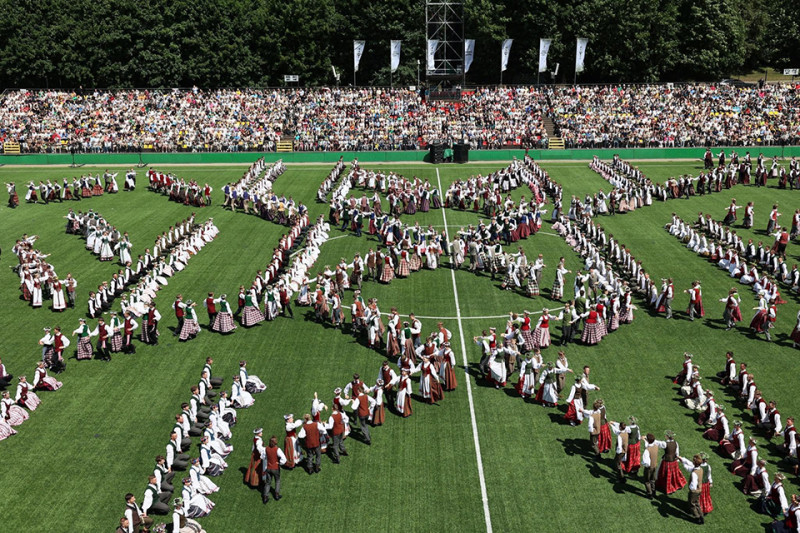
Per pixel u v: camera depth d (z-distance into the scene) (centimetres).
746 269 4662
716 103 9275
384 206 6612
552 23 10981
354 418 3131
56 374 3531
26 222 6116
